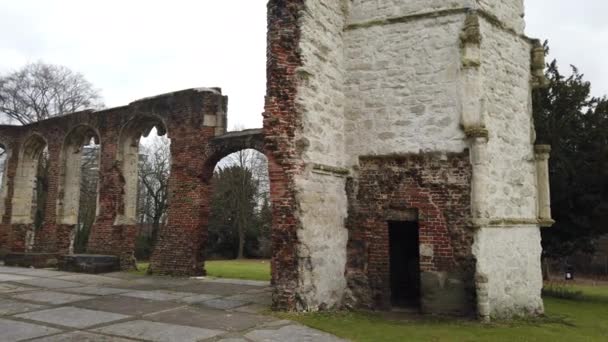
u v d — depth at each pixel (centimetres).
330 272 964
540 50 1102
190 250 1488
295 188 902
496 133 964
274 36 958
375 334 735
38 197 2730
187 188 1534
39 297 1031
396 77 1019
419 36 1006
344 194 1034
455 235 925
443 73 974
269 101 943
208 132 1524
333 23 1045
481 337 741
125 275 1498
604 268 3312
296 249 889
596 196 1506
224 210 3641
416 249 1184
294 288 883
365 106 1043
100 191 1752
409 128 993
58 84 3161
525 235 996
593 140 1594
